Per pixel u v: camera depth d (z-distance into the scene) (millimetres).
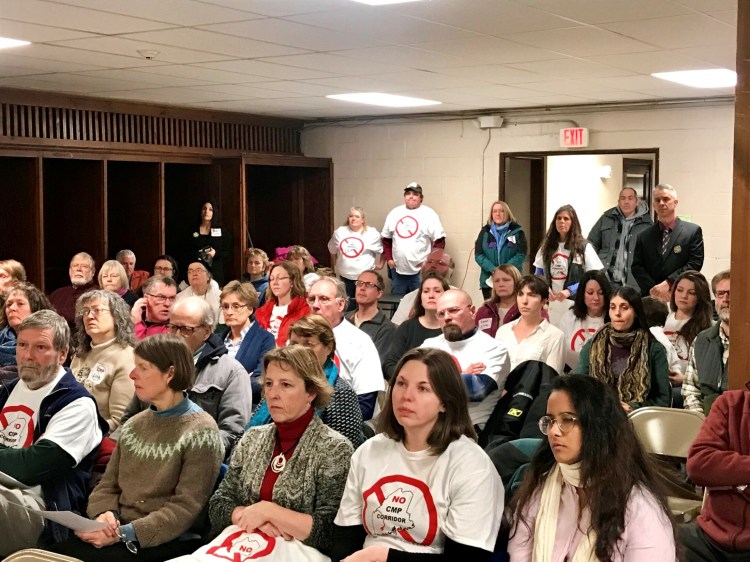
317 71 6895
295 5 4660
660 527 2445
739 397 3010
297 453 3078
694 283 5270
